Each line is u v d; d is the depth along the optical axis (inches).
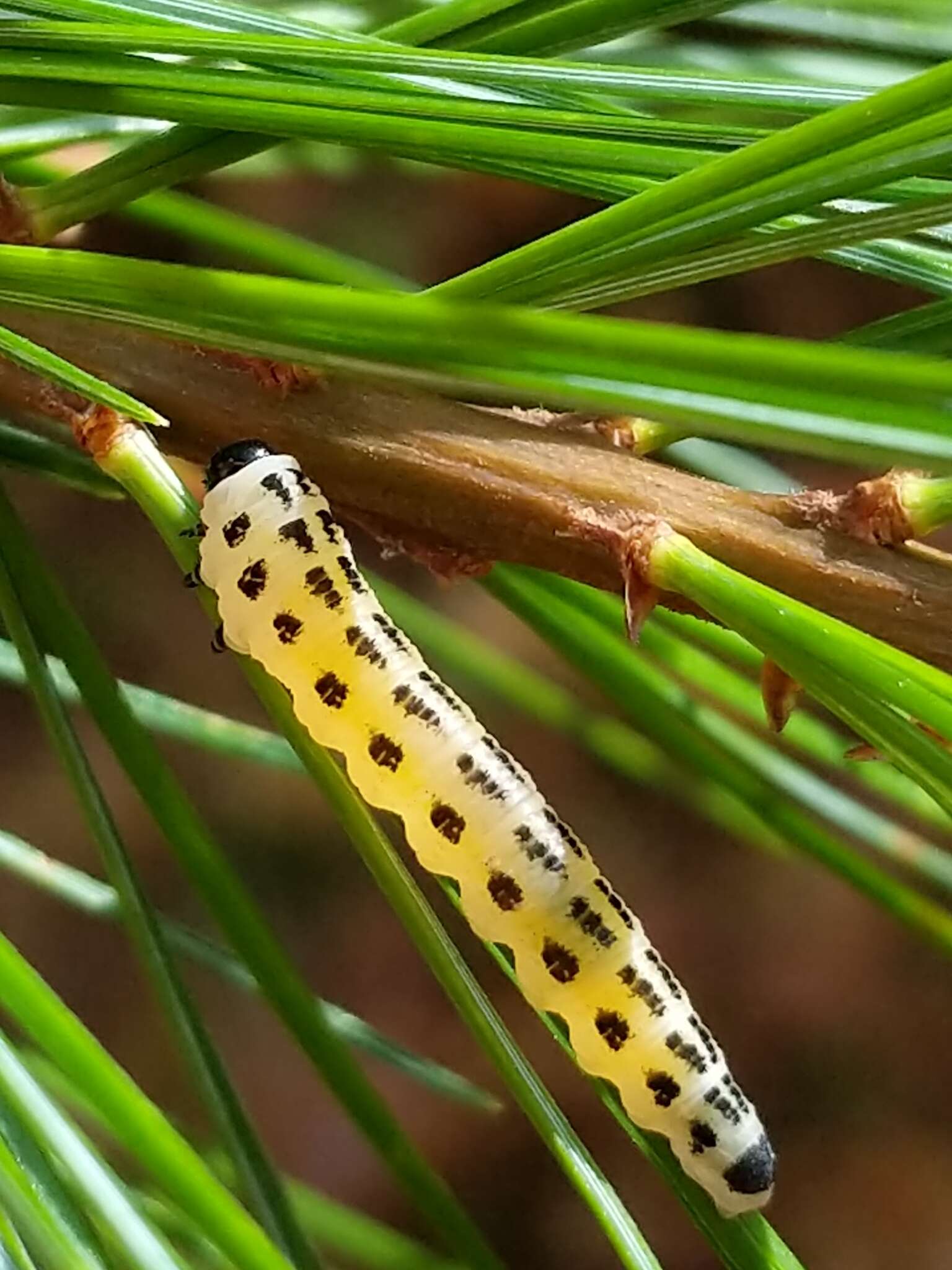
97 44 2.8
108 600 6.9
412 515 3.1
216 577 3.2
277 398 3.0
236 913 3.0
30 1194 2.7
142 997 6.8
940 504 2.9
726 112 3.3
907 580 3.0
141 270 2.7
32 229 3.0
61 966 6.8
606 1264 6.4
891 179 2.6
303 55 2.8
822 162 2.6
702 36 3.4
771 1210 6.5
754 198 2.6
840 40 3.3
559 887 3.3
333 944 6.9
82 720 6.9
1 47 2.8
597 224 2.7
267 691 3.0
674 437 3.1
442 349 2.6
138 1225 2.7
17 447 3.2
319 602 3.2
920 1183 6.5
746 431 2.4
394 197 7.2
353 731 3.3
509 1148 6.7
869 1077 6.7
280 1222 2.9
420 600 7.0
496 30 2.9
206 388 3.0
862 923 6.9
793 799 3.4
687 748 3.3
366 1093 3.0
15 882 6.8
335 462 3.0
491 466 3.0
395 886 3.0
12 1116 2.7
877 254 2.9
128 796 6.8
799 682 2.8
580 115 2.8
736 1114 3.4
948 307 3.0
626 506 3.0
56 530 7.0
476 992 3.0
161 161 3.0
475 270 2.7
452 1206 3.0
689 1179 3.0
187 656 6.9
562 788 7.0
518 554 3.0
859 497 3.0
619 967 3.3
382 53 2.8
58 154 3.7
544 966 3.3
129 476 3.0
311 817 7.0
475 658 4.0
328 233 7.2
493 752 3.3
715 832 7.0
